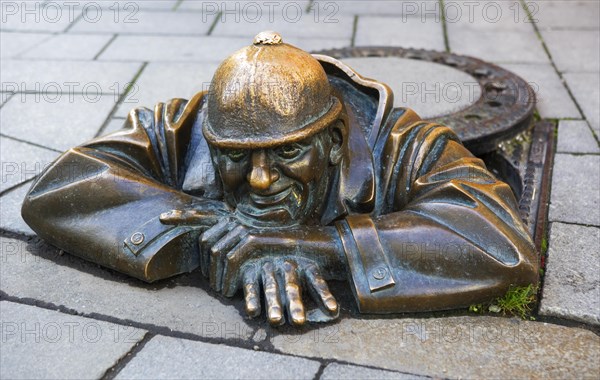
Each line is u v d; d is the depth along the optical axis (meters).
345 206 2.11
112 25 4.71
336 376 1.78
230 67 1.85
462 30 4.56
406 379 1.77
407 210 2.05
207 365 1.83
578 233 2.38
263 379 1.78
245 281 1.96
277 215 1.95
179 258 2.09
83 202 2.13
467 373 1.79
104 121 3.34
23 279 2.18
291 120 1.80
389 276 1.91
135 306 2.05
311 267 1.97
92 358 1.85
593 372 1.78
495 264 1.91
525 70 3.89
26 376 1.79
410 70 3.65
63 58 4.12
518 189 2.82
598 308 1.99
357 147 2.17
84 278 2.18
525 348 1.87
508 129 2.97
